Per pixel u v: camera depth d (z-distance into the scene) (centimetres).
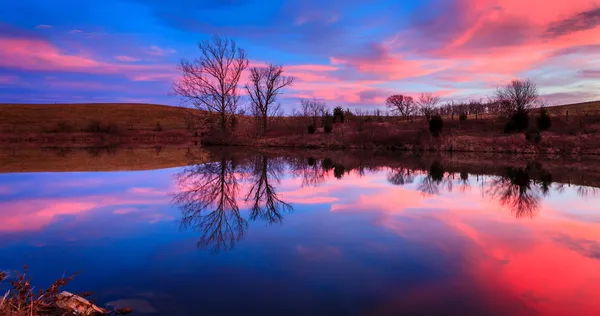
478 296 488
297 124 5381
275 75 4981
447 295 491
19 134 5509
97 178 1617
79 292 484
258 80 4962
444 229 821
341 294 487
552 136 3316
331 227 833
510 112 4588
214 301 462
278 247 685
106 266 581
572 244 720
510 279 545
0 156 2722
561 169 2075
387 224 863
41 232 773
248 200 1166
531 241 734
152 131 6394
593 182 1585
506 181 1614
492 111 7200
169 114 9125
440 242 723
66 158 2609
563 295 495
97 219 888
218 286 508
